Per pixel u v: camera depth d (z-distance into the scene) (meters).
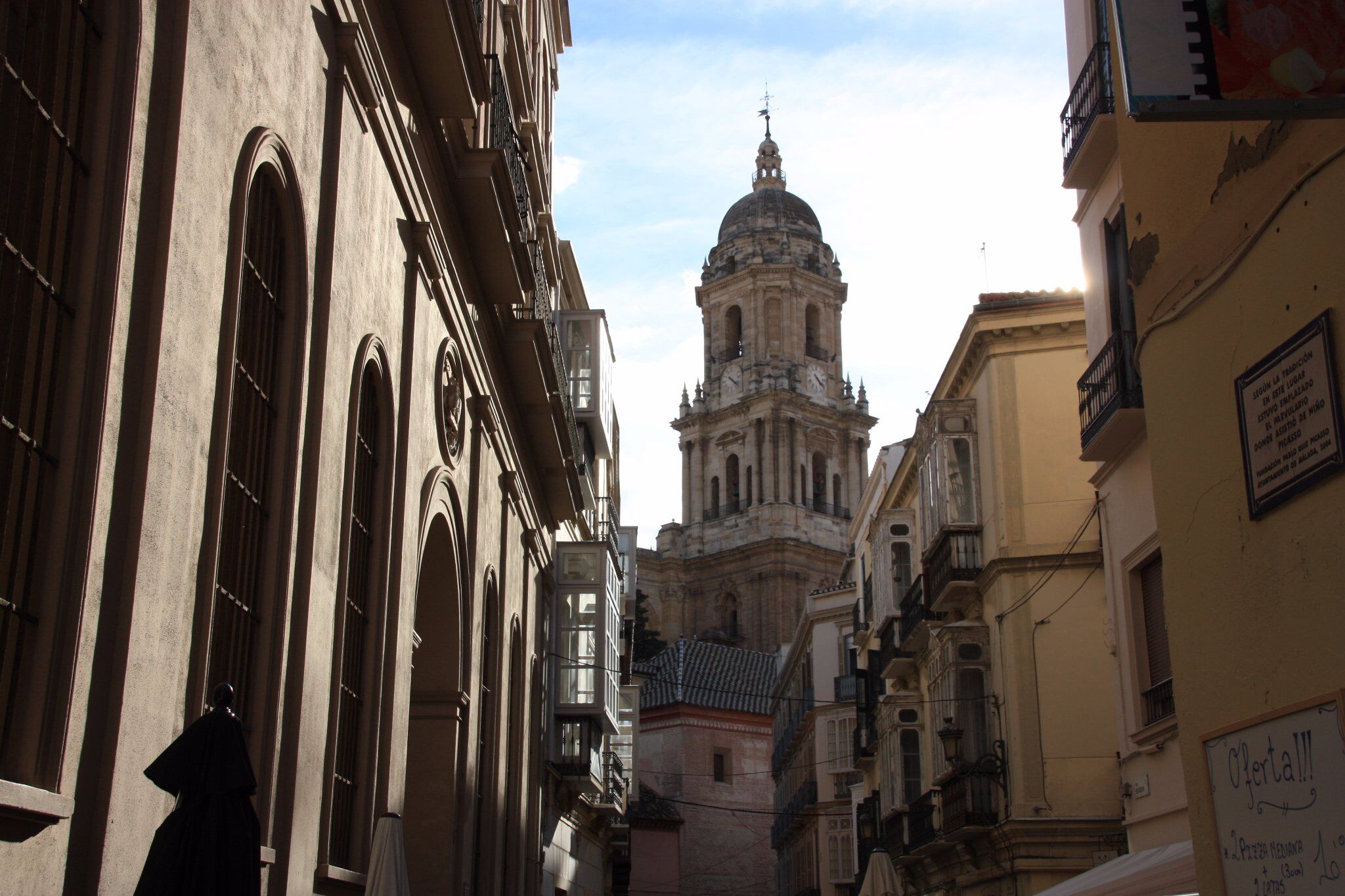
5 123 5.72
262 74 8.21
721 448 94.94
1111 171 15.12
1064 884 13.16
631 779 39.16
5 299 5.67
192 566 7.16
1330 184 5.82
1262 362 6.36
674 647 65.25
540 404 19.45
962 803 21.20
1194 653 7.07
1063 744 20.28
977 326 22.14
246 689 8.41
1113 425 14.71
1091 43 15.10
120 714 6.17
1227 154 6.78
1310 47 5.48
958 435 22.95
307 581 9.15
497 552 17.98
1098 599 20.78
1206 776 6.85
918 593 25.27
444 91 12.34
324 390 9.47
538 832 22.55
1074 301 21.66
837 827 42.81
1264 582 6.35
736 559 90.94
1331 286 5.80
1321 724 5.79
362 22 10.44
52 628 5.75
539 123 22.83
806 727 46.19
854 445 94.38
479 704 16.23
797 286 95.56
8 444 5.66
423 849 14.37
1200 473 7.04
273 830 8.50
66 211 6.09
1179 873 10.81
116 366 6.23
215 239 7.40
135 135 6.44
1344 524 5.69
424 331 12.87
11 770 5.55
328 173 9.74
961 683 21.91
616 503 38.53
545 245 23.47
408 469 12.12
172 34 6.89
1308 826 5.88
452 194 13.92
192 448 7.10
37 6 5.97
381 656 11.25
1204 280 7.02
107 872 6.07
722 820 57.94
